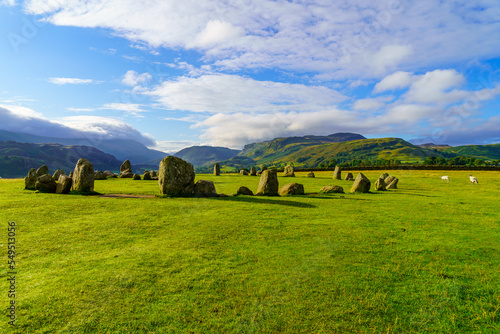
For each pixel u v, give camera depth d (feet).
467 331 17.24
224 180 135.44
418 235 36.09
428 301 20.31
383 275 24.26
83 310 19.30
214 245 31.94
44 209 47.26
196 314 18.92
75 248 30.68
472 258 28.14
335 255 28.89
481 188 105.09
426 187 109.19
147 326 17.76
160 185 68.54
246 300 20.51
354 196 75.10
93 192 66.80
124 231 37.01
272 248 30.99
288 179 146.51
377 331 17.21
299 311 19.20
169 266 26.08
